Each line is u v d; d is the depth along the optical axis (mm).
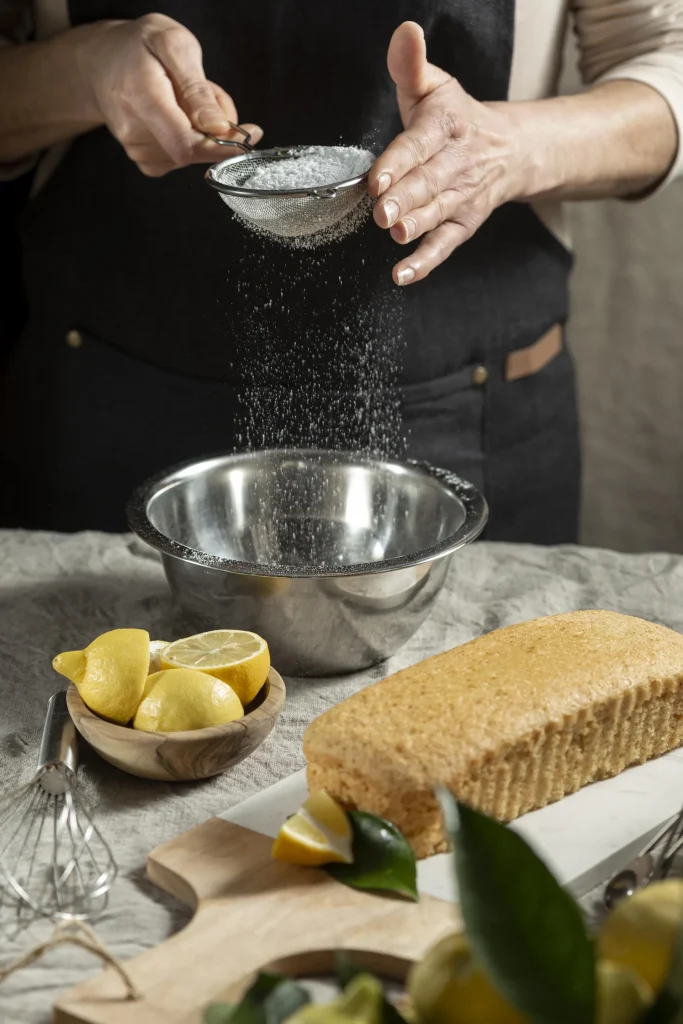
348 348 1603
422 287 1610
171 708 1089
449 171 1331
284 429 1628
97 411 1684
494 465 1735
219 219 1568
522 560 1447
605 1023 803
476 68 1567
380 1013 821
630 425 2396
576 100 1544
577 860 1033
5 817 1082
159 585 1395
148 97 1416
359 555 1335
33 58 1558
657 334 2316
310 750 1056
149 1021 919
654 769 1126
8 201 1788
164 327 1624
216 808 1095
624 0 1621
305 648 1212
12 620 1328
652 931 849
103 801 1099
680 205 2211
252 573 1168
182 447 1659
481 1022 823
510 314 1685
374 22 1512
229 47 1539
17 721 1188
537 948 774
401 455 1657
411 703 1071
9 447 1757
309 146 1439
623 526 2473
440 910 995
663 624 1328
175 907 1020
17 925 1000
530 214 1674
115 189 1600
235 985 941
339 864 1018
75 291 1652
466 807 797
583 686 1090
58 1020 929
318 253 1561
